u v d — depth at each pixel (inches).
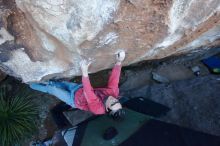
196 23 148.3
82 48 144.6
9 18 136.7
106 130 194.2
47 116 223.1
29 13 131.9
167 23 140.4
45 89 186.4
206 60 237.1
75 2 122.6
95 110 168.1
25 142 216.5
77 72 171.0
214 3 137.7
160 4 130.0
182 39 166.4
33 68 159.9
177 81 224.7
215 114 203.8
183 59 231.9
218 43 201.6
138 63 219.0
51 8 125.0
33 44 146.9
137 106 209.8
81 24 130.8
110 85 170.6
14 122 205.6
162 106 210.1
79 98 175.6
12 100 209.2
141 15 133.9
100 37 140.0
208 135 191.2
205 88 217.0
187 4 133.2
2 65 162.1
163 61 233.0
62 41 141.8
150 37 149.9
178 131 193.0
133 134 192.5
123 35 143.6
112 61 166.2
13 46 147.5
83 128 199.9
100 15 129.0
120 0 125.4
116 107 163.9
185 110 208.1
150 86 223.5
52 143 206.5
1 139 203.3
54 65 159.0
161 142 189.6
